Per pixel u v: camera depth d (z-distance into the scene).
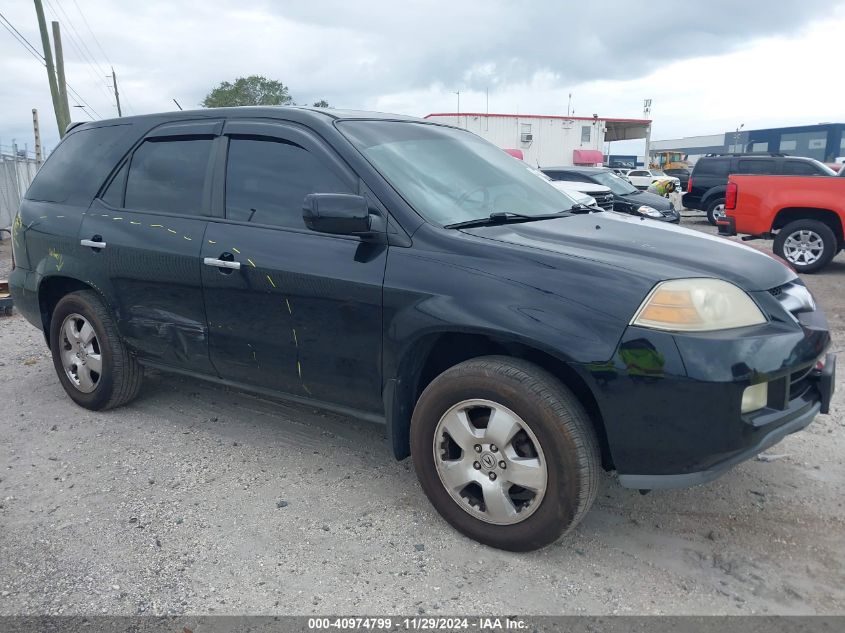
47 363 5.93
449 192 3.47
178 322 3.95
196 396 4.96
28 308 4.83
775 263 3.27
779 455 3.88
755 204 10.22
